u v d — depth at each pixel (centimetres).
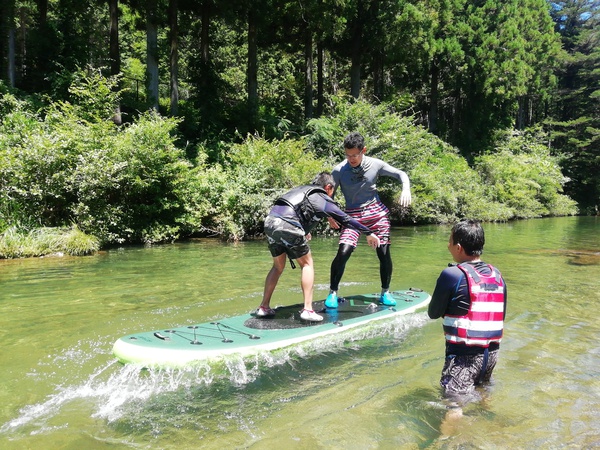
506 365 346
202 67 1867
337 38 2314
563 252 1038
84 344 386
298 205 415
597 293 601
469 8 3017
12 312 483
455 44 2727
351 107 1747
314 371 336
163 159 1153
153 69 1698
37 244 885
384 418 266
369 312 455
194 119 1875
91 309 495
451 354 306
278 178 1355
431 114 2980
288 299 543
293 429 254
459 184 2203
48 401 285
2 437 243
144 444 238
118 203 1105
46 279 660
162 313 480
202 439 244
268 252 963
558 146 3956
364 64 2661
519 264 855
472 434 247
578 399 289
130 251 975
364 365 348
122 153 1068
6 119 1185
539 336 418
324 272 730
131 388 305
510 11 3353
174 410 276
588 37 4303
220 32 2786
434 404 282
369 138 1689
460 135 3181
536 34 3484
